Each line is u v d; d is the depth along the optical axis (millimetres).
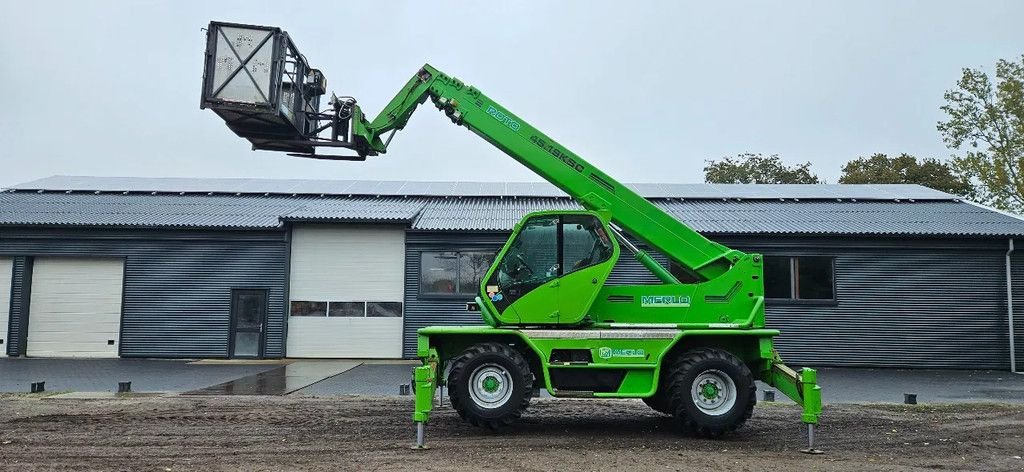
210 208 21656
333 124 9586
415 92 9523
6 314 19594
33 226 19500
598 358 8273
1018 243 18875
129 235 19781
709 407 8258
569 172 9234
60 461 7117
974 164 31719
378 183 26156
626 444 7965
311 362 18828
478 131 9398
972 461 7402
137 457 7297
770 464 7082
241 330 19672
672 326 8641
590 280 8555
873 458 7469
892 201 22750
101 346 19688
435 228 19656
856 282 18969
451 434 8461
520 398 8195
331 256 20078
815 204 22578
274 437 8289
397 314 19906
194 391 12492
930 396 12812
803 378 7852
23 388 12867
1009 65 31719
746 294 8906
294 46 9203
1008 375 17297
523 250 8695
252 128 9297
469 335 8664
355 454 7395
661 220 9133
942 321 18797
